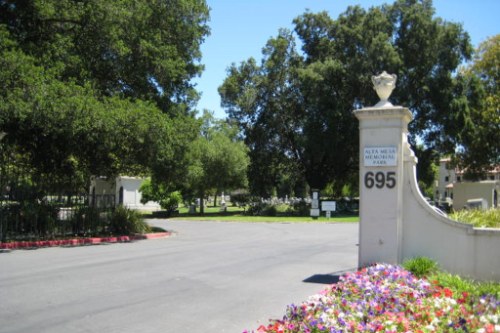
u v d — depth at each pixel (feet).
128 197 149.07
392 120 30.50
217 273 34.83
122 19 62.28
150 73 69.77
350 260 41.52
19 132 59.31
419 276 26.53
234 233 73.05
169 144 63.00
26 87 50.70
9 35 54.85
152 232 69.26
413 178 30.81
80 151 63.82
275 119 148.97
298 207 137.80
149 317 22.80
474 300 19.51
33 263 39.68
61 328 20.97
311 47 151.43
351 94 137.69
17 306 24.73
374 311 17.95
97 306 24.82
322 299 20.11
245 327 21.24
